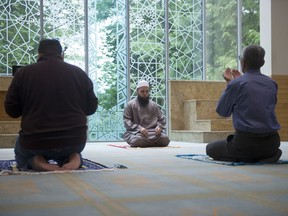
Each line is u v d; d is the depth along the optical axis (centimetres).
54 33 906
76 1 917
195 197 214
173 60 971
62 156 342
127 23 936
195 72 991
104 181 272
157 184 259
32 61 894
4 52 877
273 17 900
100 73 925
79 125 333
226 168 348
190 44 987
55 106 329
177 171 327
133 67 941
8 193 228
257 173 313
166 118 956
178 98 945
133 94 938
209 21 1003
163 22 965
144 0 953
